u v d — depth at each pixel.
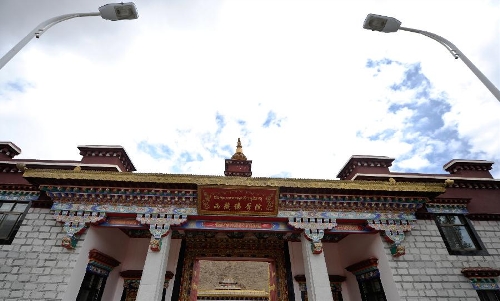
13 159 12.84
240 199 10.82
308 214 11.12
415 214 11.95
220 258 13.52
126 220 10.70
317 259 10.41
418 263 10.84
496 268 11.07
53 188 10.54
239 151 20.55
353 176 14.44
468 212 12.48
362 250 12.24
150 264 9.80
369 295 11.95
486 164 14.61
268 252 13.79
